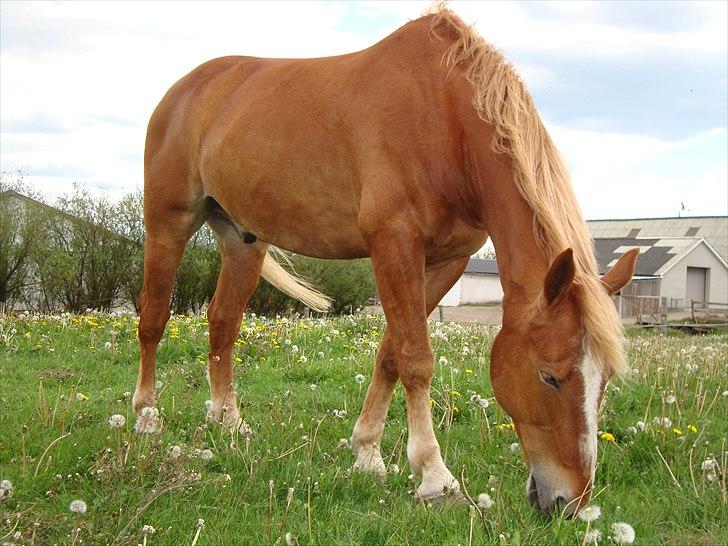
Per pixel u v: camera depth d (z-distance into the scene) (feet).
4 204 56.90
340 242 12.10
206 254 57.62
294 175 12.23
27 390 16.58
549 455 8.54
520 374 8.82
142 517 9.05
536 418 8.65
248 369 19.58
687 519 9.77
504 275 9.80
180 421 14.19
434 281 12.30
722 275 157.89
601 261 157.69
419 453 10.31
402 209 10.52
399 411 15.74
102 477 9.79
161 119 15.42
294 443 12.34
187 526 8.98
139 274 56.85
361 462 11.70
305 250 12.87
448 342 23.44
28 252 56.24
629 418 14.80
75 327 26.37
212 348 14.88
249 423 14.37
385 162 10.68
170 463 10.19
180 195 14.97
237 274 15.08
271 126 12.64
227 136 13.47
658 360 22.18
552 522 8.52
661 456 11.59
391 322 10.57
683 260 151.64
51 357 21.06
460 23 11.27
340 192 11.71
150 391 14.47
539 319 8.55
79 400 14.97
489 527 8.63
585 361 8.16
